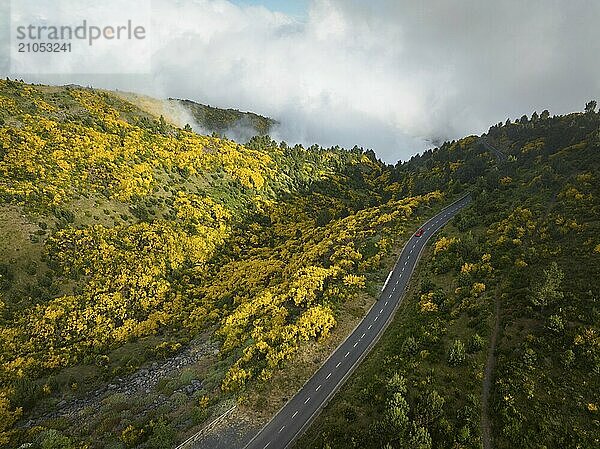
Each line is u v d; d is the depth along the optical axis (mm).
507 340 58719
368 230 128625
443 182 183000
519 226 95000
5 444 58969
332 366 68750
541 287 61844
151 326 98438
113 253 113500
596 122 169000
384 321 80938
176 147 193375
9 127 142375
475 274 81938
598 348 51688
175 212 149875
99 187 135500
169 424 57531
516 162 157500
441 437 46562
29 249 100312
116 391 73375
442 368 58031
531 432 44219
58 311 91188
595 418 44625
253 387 63656
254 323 82562
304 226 176875
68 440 56281
